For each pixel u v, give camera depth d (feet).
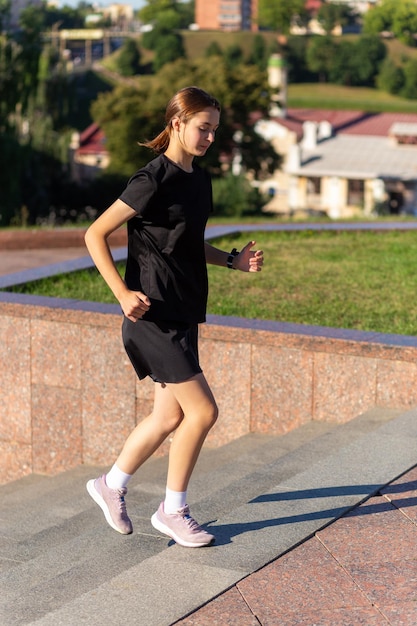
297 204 248.11
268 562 13.93
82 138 289.94
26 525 21.63
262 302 32.71
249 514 15.83
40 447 29.30
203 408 14.53
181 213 13.97
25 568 14.79
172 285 14.23
